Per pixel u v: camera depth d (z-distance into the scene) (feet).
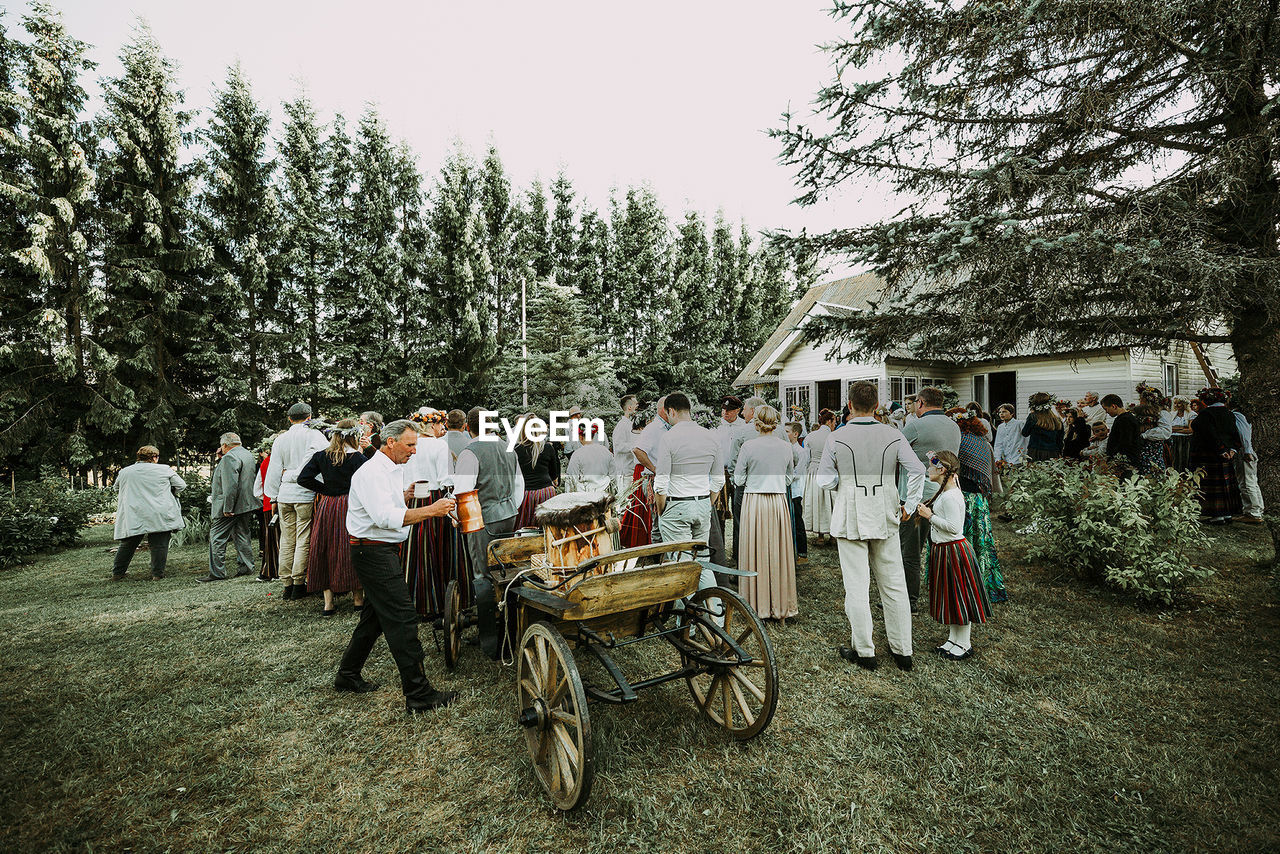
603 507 10.84
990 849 7.33
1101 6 14.37
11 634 15.76
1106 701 10.93
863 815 7.95
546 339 62.95
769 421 15.30
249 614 17.26
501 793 8.58
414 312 78.79
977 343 19.90
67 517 33.73
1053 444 28.66
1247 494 24.76
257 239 69.62
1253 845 7.27
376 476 10.71
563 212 90.94
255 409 67.51
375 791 8.65
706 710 10.52
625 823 7.83
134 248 59.62
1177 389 45.78
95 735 10.19
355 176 77.97
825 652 13.52
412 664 10.92
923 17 17.39
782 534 15.26
